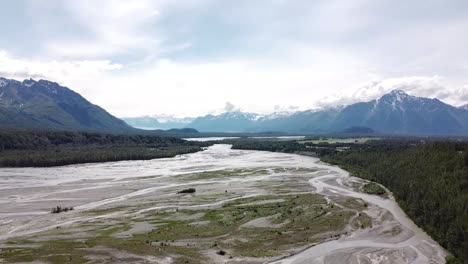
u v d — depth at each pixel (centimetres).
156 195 13512
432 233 8900
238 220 9881
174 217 10256
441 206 9369
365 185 15225
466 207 8638
